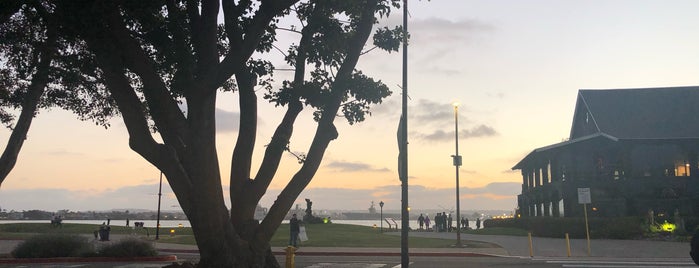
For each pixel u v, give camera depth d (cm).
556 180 4528
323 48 1420
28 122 2258
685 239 3175
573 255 2377
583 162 4272
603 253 2462
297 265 1961
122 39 1276
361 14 1454
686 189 4081
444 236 4062
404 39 1445
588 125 4659
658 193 4109
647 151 4197
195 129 1291
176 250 2630
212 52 1344
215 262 1321
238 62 1280
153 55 1537
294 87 1366
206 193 1295
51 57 1608
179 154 1377
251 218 1437
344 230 4625
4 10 1245
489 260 2167
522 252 2508
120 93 1359
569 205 4259
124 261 2102
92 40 1259
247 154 1466
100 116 2350
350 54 1443
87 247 2216
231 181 1458
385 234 4178
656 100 4509
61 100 2267
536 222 4050
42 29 1622
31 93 2208
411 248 2703
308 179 1438
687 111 4353
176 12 1364
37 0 1278
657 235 3412
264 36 1476
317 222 5491
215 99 1341
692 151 4147
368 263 2044
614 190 4156
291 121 1452
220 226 1324
